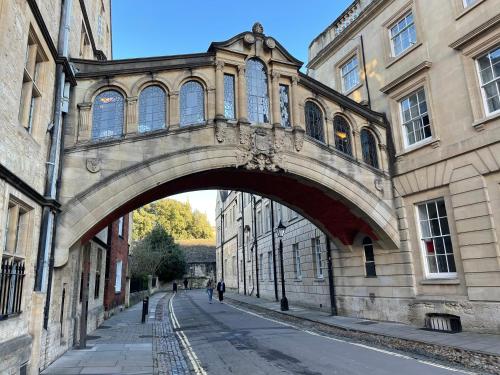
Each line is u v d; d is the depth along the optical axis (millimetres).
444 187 12641
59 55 9188
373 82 16156
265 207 29125
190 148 11398
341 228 15672
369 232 14633
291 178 13242
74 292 11492
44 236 8117
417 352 9633
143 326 15508
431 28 13508
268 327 14719
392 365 8141
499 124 11055
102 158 10336
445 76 12812
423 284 12992
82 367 8188
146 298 16859
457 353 8875
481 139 11422
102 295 16578
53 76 8883
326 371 7742
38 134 8062
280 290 25047
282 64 13172
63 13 9586
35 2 7090
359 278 15773
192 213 77938
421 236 13461
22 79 6781
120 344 11188
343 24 18812
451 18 12758
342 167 13688
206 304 26969
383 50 15734
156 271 46062
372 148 14758
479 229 11258
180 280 55406
